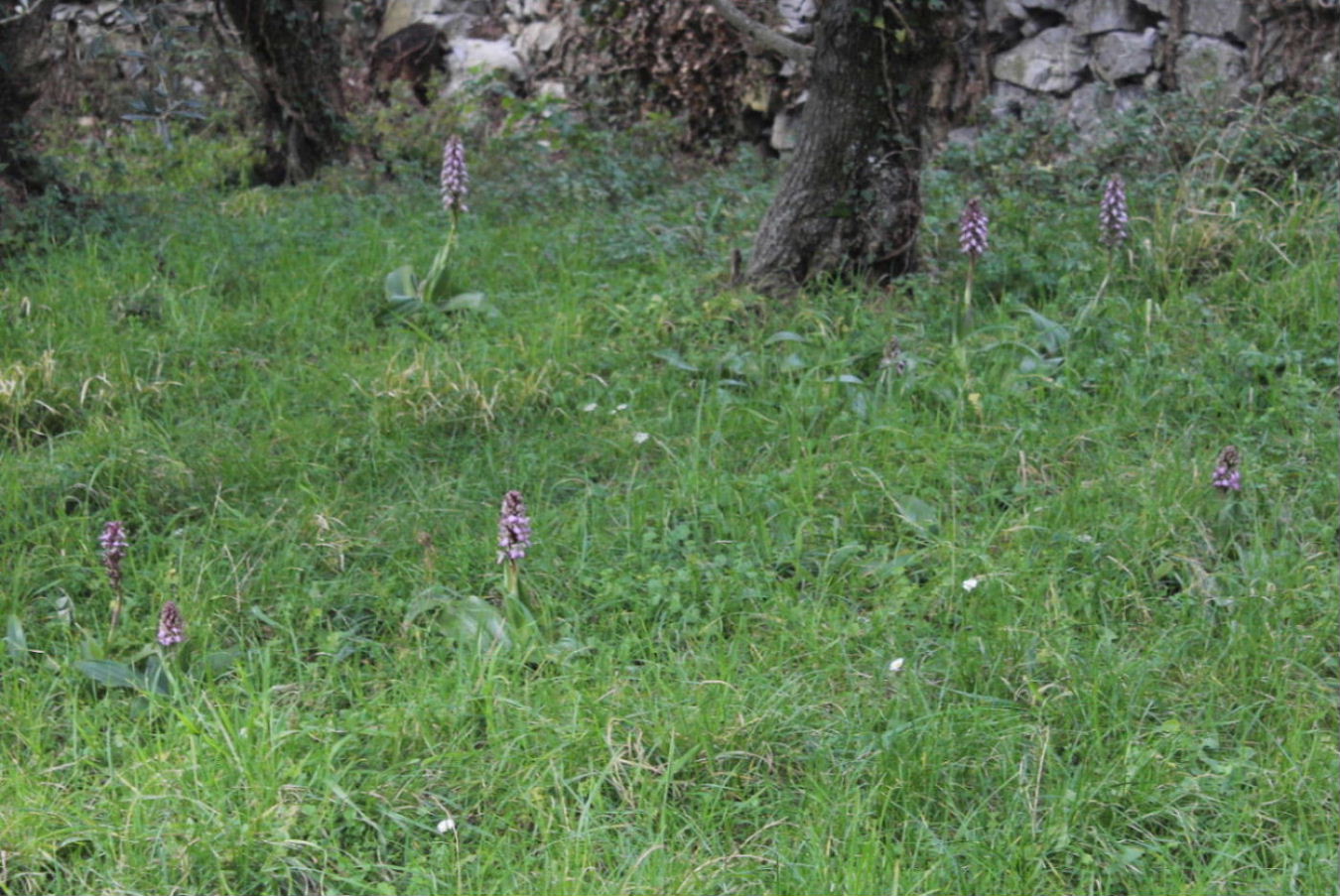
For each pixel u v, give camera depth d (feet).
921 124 21.24
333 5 36.47
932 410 17.57
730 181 28.60
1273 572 13.61
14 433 16.97
